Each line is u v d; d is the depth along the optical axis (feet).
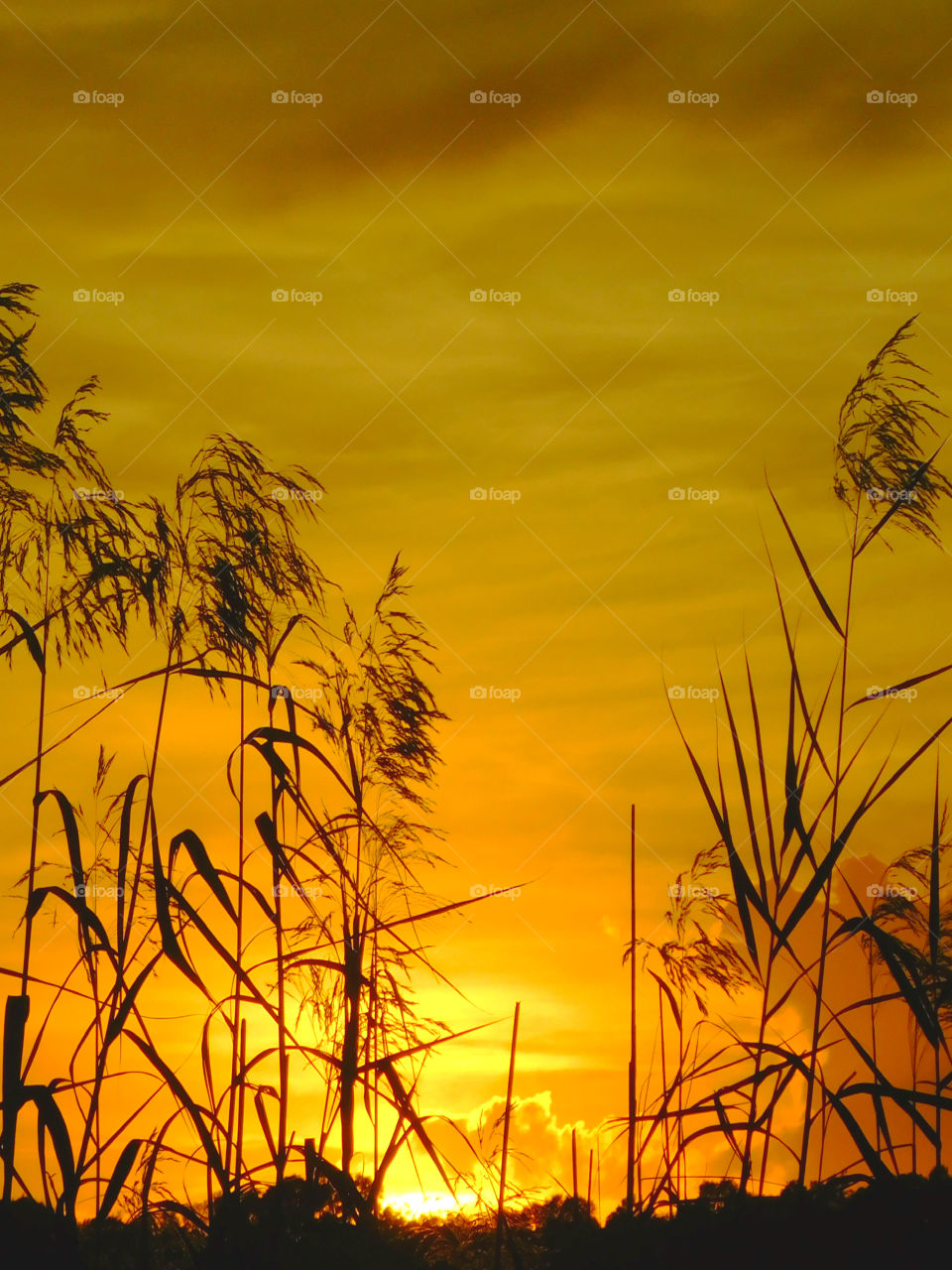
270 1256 13.37
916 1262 13.70
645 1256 14.19
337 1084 14.16
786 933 14.06
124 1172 13.14
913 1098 13.92
